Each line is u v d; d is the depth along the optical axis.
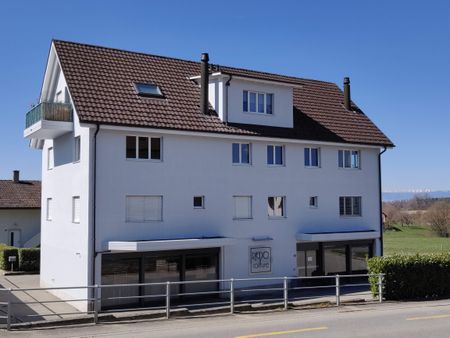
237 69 28.78
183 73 26.66
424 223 72.56
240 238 24.64
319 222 27.33
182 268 22.83
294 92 30.48
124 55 25.61
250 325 14.40
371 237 28.53
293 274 26.20
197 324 14.65
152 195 22.31
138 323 14.85
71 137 23.14
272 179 25.88
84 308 20.70
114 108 22.00
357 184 28.98
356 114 31.06
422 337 12.75
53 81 25.62
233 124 24.69
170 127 22.47
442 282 20.98
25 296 24.03
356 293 24.19
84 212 21.16
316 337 12.67
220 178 24.23
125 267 21.50
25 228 40.62
